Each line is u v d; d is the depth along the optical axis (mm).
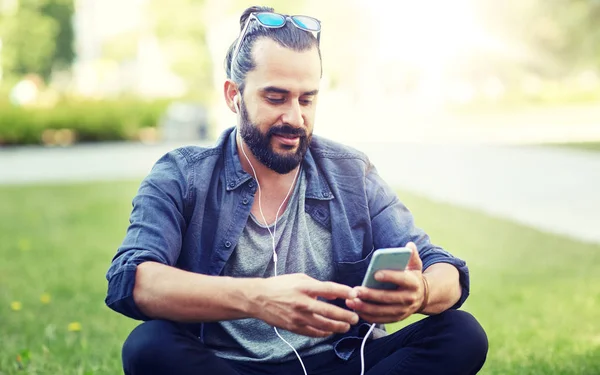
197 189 2639
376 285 2363
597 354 4074
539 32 40281
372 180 2818
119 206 10445
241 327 2660
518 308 5168
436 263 2621
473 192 10500
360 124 25750
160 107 24219
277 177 2695
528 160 13867
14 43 38000
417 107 36406
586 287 5699
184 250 2646
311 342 2680
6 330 4898
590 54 41531
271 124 2559
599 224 8172
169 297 2363
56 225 9102
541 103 37969
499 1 39188
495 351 4184
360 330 2736
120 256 2490
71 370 3959
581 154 14391
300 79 2535
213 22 36375
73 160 17406
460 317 2545
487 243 7367
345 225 2705
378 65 34656
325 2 32688
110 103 24016
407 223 2766
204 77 40750
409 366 2508
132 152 19359
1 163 16938
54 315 5289
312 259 2688
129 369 2422
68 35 40188
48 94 25594
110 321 5109
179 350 2375
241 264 2639
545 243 7336
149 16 40125
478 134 20359
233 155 2693
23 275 6605
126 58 46531
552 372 3758
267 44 2537
